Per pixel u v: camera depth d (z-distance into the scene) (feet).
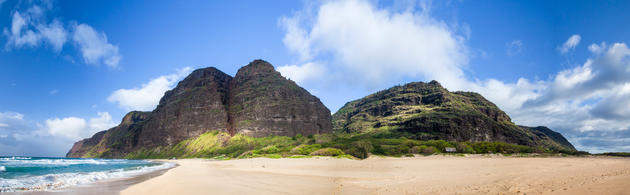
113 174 154.92
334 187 88.48
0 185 95.25
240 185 97.66
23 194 78.89
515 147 479.82
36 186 94.84
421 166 191.62
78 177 129.18
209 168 219.20
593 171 99.45
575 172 98.02
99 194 80.89
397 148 439.22
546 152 472.03
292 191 82.07
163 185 99.71
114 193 82.94
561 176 82.89
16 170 180.65
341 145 435.12
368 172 149.28
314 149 432.25
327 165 224.94
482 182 79.20
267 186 93.86
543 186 62.80
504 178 85.56
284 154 419.54
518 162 214.07
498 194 57.72
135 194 81.20
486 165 181.68
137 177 136.05
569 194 49.70
